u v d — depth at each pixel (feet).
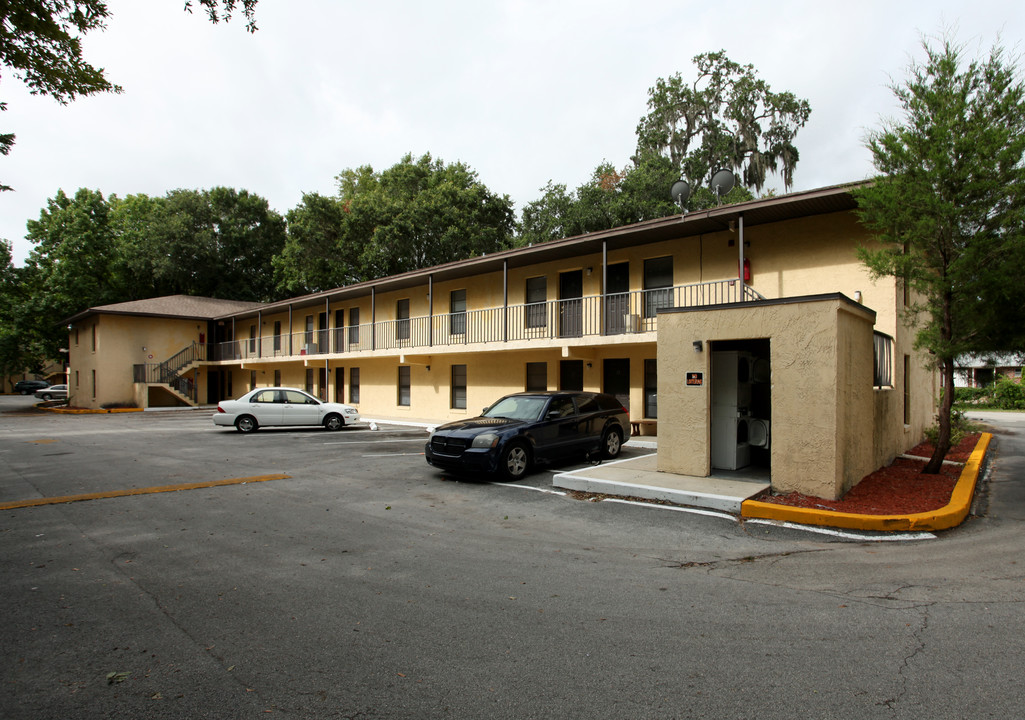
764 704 9.68
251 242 149.38
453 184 127.85
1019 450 44.45
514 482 30.60
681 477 28.09
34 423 75.61
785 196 38.42
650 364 51.49
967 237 26.45
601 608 13.94
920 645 11.82
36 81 25.03
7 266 131.13
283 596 14.84
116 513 24.04
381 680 10.61
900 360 37.81
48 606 14.16
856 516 21.04
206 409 106.73
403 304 80.74
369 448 46.78
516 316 63.05
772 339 25.23
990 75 25.89
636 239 49.83
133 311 107.24
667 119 115.85
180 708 9.68
